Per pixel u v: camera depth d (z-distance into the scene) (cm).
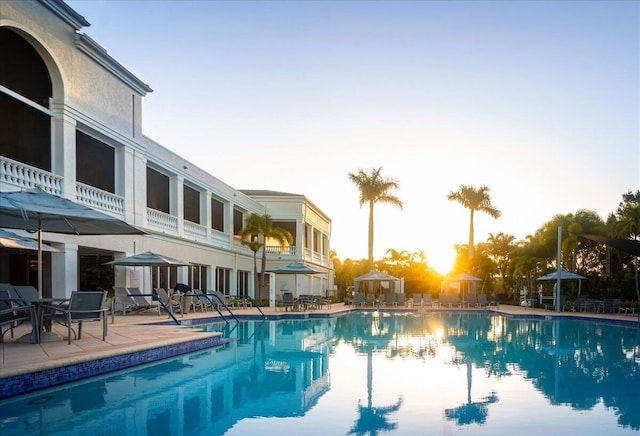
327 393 735
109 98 1752
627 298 3081
